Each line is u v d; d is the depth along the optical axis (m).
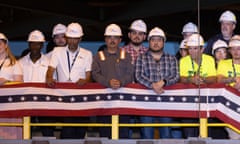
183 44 9.82
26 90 8.84
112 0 15.05
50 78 9.02
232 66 8.92
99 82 8.76
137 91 8.72
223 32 9.81
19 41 15.25
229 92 8.60
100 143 8.43
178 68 8.86
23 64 9.47
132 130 9.52
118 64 8.90
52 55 9.20
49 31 15.02
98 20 15.16
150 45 8.87
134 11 14.86
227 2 13.28
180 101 8.69
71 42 9.15
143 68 8.82
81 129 9.18
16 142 8.47
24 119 8.82
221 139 8.48
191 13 16.11
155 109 8.70
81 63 9.21
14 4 13.51
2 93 8.88
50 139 8.50
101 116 8.98
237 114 8.58
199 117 8.58
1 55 9.18
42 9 13.91
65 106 8.82
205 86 8.66
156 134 9.32
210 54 9.91
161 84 8.64
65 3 14.42
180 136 9.22
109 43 8.97
